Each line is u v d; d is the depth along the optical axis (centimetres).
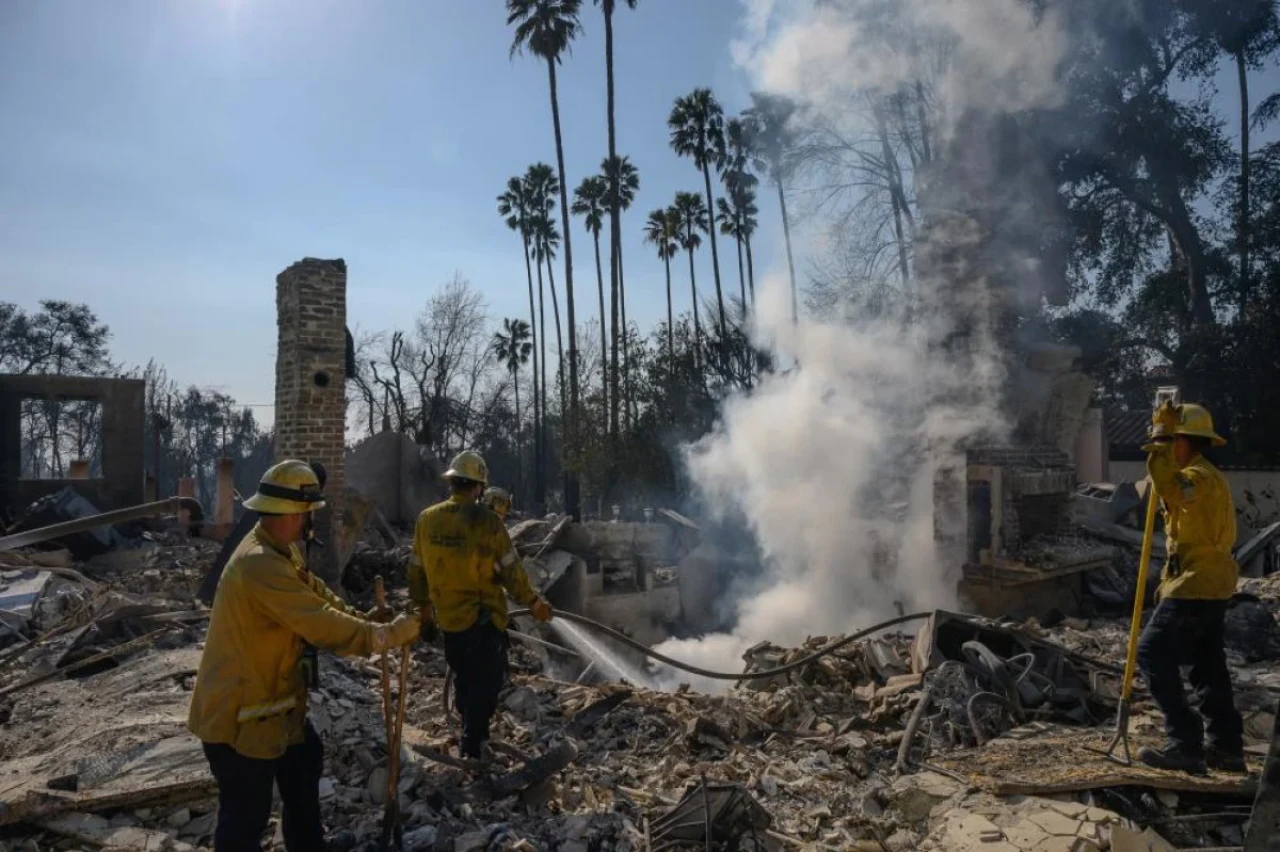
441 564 478
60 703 568
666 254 3712
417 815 410
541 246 4112
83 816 387
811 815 435
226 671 298
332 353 1029
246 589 295
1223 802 407
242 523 874
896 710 576
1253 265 2400
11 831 381
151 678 600
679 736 544
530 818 421
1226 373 2262
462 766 465
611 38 2908
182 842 374
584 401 2942
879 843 396
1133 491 1410
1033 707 582
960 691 562
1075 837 363
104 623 741
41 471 4041
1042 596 975
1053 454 1043
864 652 701
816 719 593
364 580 1141
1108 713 580
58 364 3994
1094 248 2441
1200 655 440
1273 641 793
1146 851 347
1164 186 2345
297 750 336
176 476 4534
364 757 477
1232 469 2128
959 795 420
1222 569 423
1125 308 2595
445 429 4069
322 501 322
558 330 3975
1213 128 2247
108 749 447
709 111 3184
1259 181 2373
